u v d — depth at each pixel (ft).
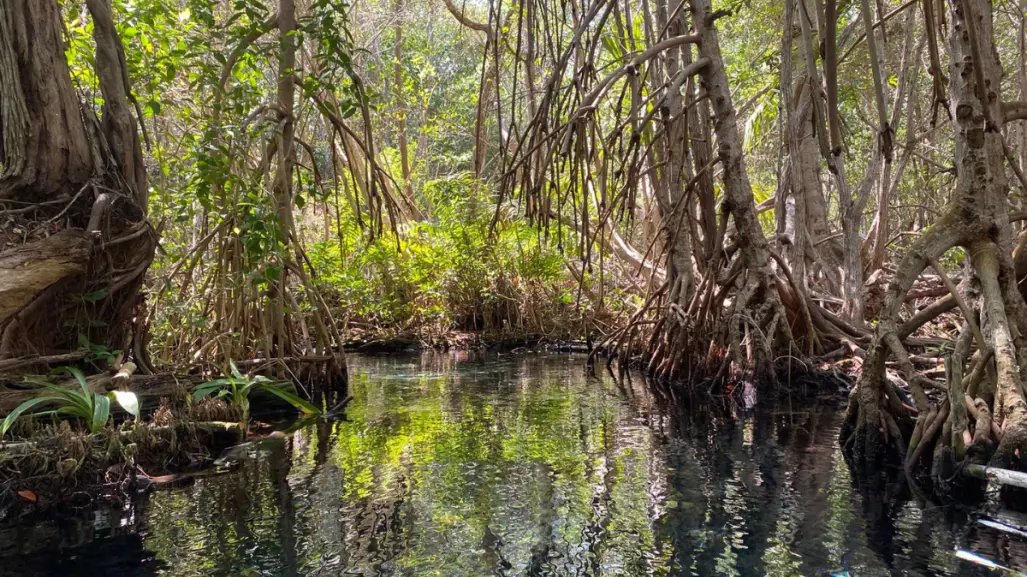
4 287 12.34
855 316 23.54
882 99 7.35
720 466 12.25
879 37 30.48
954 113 13.24
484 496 10.69
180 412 14.02
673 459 12.78
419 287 38.52
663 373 23.66
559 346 35.47
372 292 38.47
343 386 22.39
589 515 9.81
